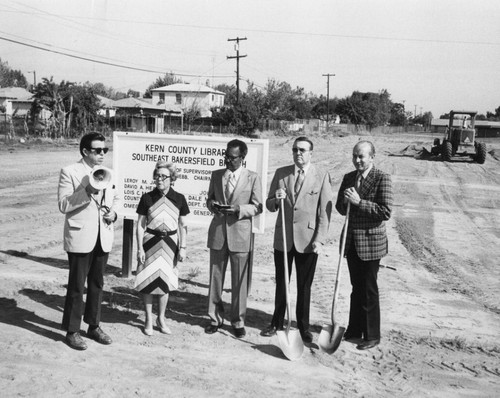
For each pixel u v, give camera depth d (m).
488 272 9.55
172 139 7.35
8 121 37.59
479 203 17.89
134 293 7.04
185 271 8.38
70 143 34.94
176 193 5.62
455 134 33.31
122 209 7.61
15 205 13.51
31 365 4.61
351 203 5.39
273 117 67.06
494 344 5.95
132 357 4.96
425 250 10.96
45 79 39.84
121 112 57.59
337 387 4.65
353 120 101.50
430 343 5.85
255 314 6.46
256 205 5.61
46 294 6.66
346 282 8.25
